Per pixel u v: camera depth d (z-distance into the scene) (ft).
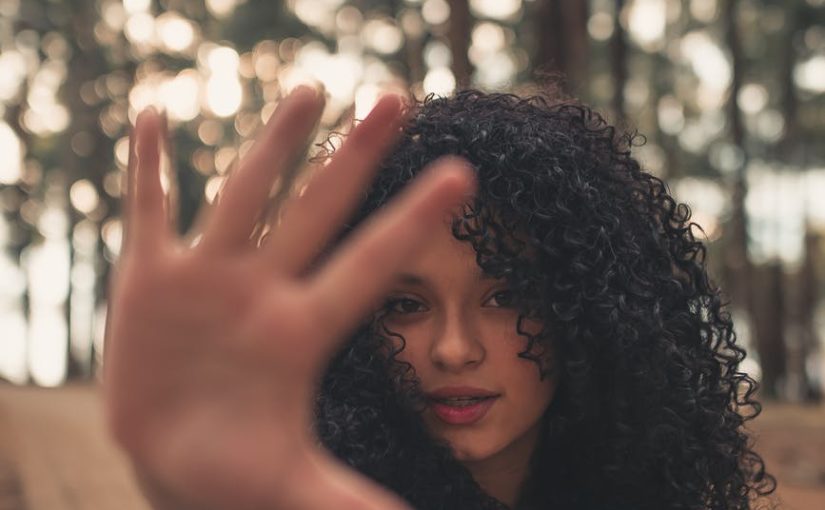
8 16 104.99
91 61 106.73
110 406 1.87
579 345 4.43
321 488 1.87
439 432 4.34
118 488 24.45
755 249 95.35
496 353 4.32
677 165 102.27
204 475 1.84
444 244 4.25
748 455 5.52
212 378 1.87
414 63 62.44
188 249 1.90
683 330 4.75
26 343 116.78
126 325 1.87
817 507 22.54
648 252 4.81
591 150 4.79
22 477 25.71
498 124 4.50
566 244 4.35
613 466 4.69
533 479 4.91
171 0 105.09
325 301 1.89
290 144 1.96
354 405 4.21
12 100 110.42
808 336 98.89
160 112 1.92
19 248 118.01
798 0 90.63
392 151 4.47
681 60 101.45
